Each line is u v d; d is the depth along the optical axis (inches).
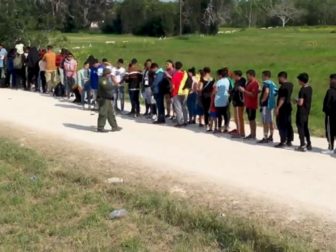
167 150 581.9
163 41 2733.8
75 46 2326.5
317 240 344.2
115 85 807.1
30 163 532.7
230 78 687.7
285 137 604.1
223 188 442.0
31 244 370.6
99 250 356.8
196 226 378.6
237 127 655.1
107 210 417.4
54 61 1015.0
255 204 404.2
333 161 538.6
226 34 3341.5
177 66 727.7
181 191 439.8
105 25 4411.9
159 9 4097.0
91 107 877.8
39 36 1387.8
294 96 949.2
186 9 4045.3
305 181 462.9
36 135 657.0
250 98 636.7
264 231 354.0
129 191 441.7
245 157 553.6
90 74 846.5
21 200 445.1
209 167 509.7
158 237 372.5
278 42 2388.0
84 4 4382.4
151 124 746.2
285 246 334.0
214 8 4023.1
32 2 1487.5
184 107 729.6
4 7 1341.0
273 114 633.0
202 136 663.8
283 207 396.2
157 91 743.1
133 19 4170.8
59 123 741.9
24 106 885.2
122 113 837.2
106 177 483.5
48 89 1031.6
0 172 514.3
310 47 1958.7
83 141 622.2
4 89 1083.9
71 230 388.8
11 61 1079.0
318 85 1099.3
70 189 463.8
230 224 368.2
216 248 353.4
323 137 674.2
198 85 710.5
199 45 2369.6
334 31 3292.3
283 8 5236.2
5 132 677.3
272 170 500.4
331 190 436.1
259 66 1481.3
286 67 1400.1
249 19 5201.8
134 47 2273.6
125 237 373.7
